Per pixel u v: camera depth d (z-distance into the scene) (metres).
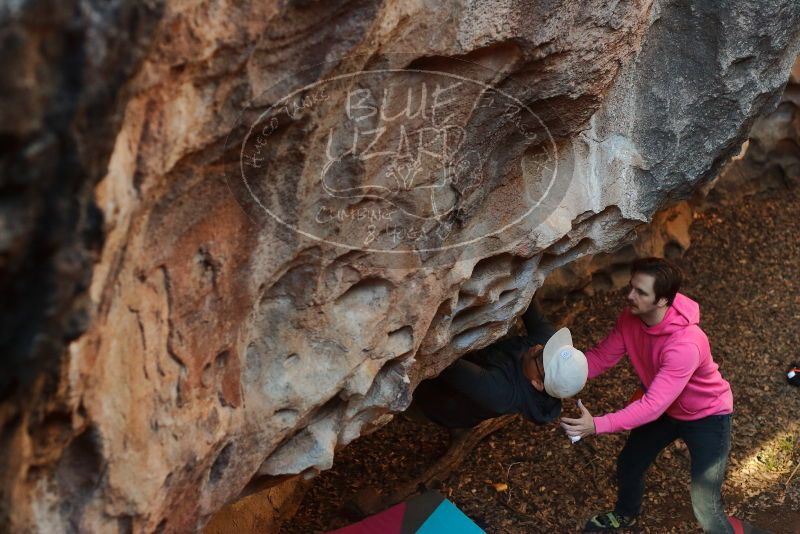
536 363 3.07
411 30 1.83
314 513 3.63
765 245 5.49
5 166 1.02
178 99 1.45
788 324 4.89
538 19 2.00
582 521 3.66
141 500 1.72
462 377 3.00
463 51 1.93
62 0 1.00
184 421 1.87
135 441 1.70
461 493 3.76
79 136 1.09
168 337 1.78
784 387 4.45
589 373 3.23
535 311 3.30
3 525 1.34
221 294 1.88
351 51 1.69
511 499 3.75
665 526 3.64
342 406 2.47
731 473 3.95
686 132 2.79
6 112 0.98
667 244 5.23
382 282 2.32
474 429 3.91
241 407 2.10
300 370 2.24
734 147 3.04
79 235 1.18
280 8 1.51
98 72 1.07
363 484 3.80
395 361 2.53
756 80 2.71
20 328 1.16
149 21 1.14
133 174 1.40
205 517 2.16
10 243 1.06
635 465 3.35
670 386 2.92
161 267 1.71
